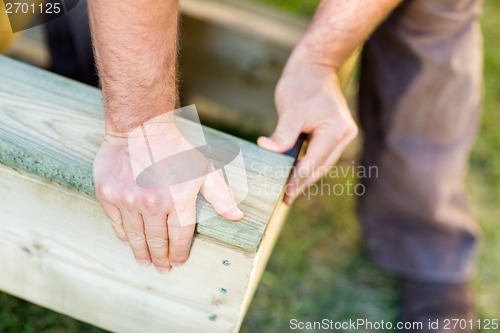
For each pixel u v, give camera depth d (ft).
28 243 3.60
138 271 3.42
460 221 5.87
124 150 3.03
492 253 6.39
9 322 4.99
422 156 5.27
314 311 5.74
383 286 6.06
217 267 3.19
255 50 6.00
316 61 3.85
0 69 3.59
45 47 5.45
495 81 7.86
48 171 3.18
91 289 3.69
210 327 3.55
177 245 3.07
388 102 5.07
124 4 2.59
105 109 2.99
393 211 5.80
